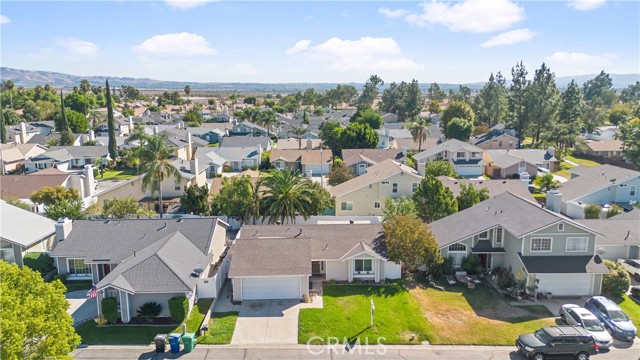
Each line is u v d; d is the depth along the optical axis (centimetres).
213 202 5038
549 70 10169
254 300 3228
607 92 19988
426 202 4434
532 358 2516
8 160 8238
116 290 2950
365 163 7612
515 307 3144
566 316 2925
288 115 19150
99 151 9188
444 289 3419
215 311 3070
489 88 13475
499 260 3688
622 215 4391
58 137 10756
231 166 8919
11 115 13150
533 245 3319
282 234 3803
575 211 5134
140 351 2598
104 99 19262
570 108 10862
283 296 3241
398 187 5316
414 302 3197
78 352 2580
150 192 5688
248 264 3241
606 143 9662
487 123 13600
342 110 19738
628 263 3678
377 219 5156
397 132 11188
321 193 5050
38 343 1944
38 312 1964
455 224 3928
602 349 2662
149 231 3750
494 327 2877
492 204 4081
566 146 10100
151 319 2938
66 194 5403
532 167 7788
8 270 2083
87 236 3681
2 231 3641
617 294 3325
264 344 2677
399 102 17112
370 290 3384
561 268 3238
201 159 8256
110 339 2719
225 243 4238
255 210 4728
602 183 5456
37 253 3666
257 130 12631
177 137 9794
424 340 2734
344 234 3772
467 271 3600
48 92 17375
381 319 2956
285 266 3222
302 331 2811
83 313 3052
